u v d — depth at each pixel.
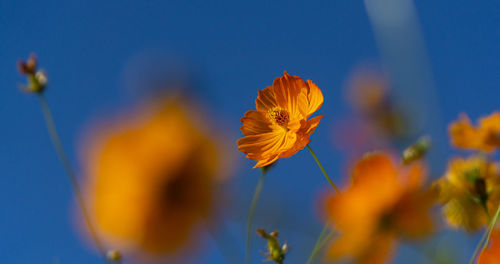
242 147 0.83
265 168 0.80
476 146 0.84
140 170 0.34
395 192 0.40
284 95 0.84
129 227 0.33
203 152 0.36
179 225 0.35
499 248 0.50
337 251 0.39
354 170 0.42
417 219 0.40
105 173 0.34
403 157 0.75
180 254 0.35
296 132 0.75
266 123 0.85
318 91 0.78
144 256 0.34
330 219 0.40
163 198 0.34
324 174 0.69
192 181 0.35
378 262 0.39
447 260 0.56
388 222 0.40
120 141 0.34
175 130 0.35
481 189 0.70
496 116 0.86
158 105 0.35
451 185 0.72
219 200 0.37
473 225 0.70
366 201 0.40
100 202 0.33
